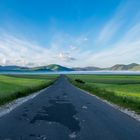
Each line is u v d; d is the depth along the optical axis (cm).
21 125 1159
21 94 2967
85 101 2361
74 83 6862
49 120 1299
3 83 7044
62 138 922
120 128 1115
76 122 1252
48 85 5838
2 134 979
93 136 958
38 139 905
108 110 1725
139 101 2169
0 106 1908
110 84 7669
